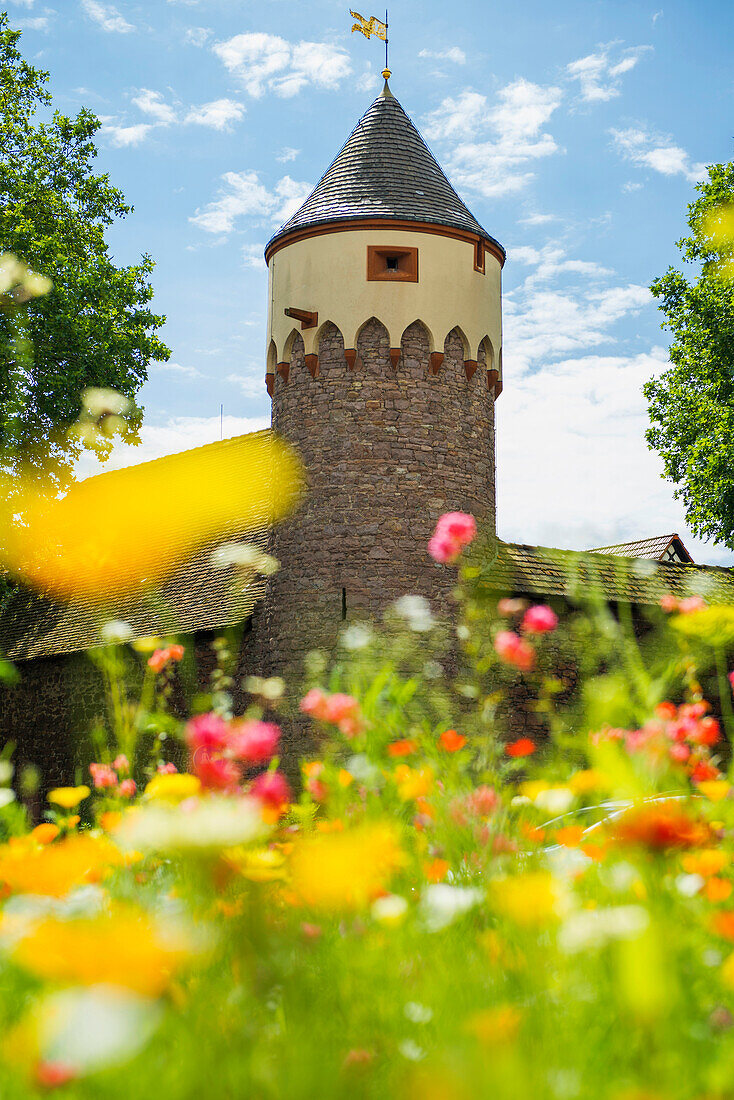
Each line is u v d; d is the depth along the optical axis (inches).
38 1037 36.0
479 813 105.0
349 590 748.6
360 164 824.9
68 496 1042.7
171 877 84.8
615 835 73.9
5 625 1083.9
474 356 797.2
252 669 786.2
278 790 97.7
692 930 72.2
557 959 65.6
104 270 991.0
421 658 711.7
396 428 768.3
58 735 955.3
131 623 898.7
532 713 688.4
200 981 56.6
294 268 805.2
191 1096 47.4
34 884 70.1
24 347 173.9
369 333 779.4
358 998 65.1
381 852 76.9
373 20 882.8
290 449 791.7
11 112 990.4
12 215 894.4
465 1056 46.6
